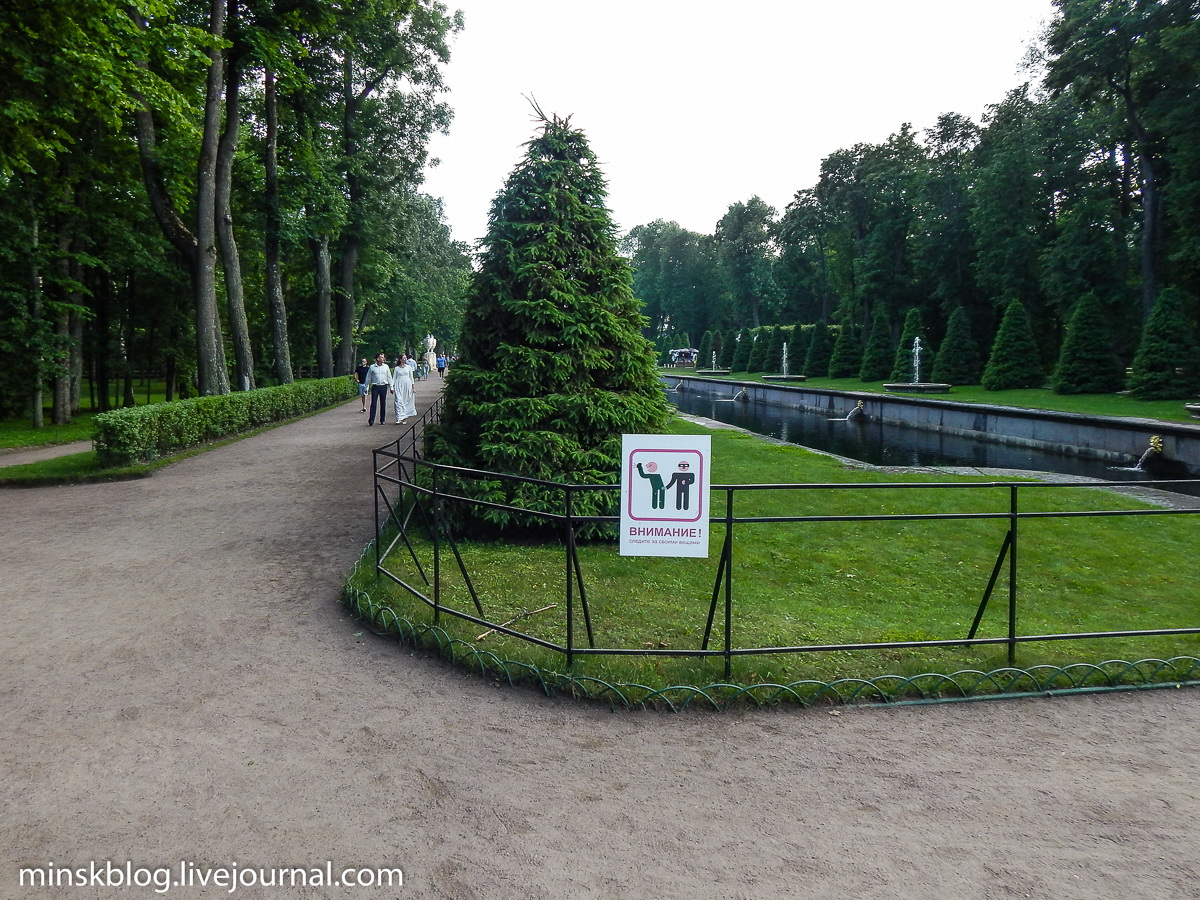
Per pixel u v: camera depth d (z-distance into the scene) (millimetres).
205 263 20484
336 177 30438
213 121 20281
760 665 5297
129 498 12336
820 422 35062
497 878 3217
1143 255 34875
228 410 19906
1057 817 3670
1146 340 28078
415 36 32938
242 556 8773
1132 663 5383
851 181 62781
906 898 3078
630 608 6852
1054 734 4551
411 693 5168
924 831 3559
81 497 12523
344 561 8539
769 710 4871
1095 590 7766
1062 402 28500
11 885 3193
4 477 13523
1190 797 3846
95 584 7738
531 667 5258
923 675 5137
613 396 9188
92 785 3996
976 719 4746
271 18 22094
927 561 8695
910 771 4121
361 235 35656
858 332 63219
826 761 4230
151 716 4820
